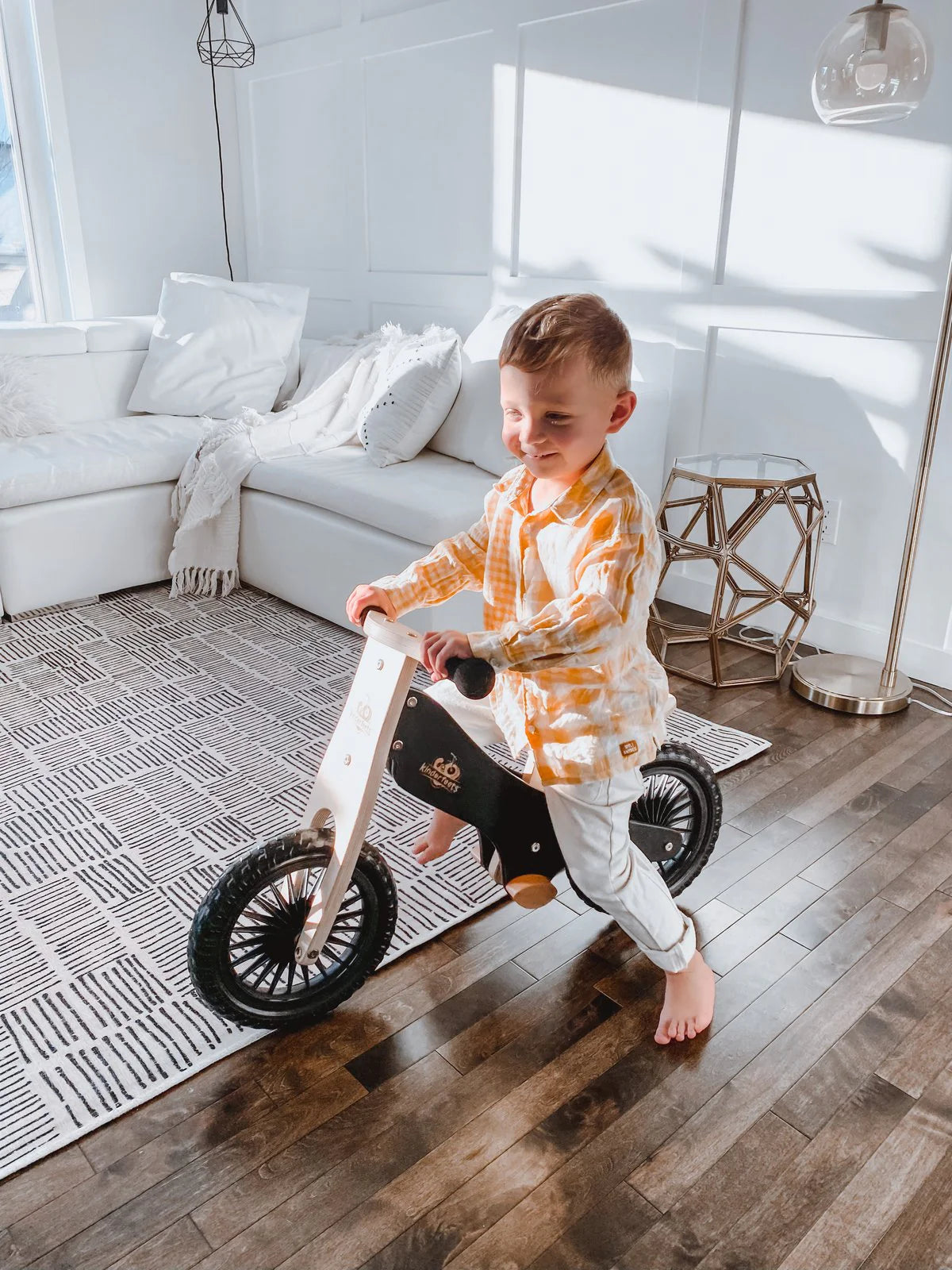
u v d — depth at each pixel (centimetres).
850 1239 99
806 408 242
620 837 117
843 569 245
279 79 373
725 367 256
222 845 165
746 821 175
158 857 162
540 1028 127
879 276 221
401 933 143
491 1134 111
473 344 279
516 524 114
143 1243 98
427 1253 97
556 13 269
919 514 203
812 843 169
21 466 264
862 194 219
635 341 276
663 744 141
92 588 280
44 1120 112
